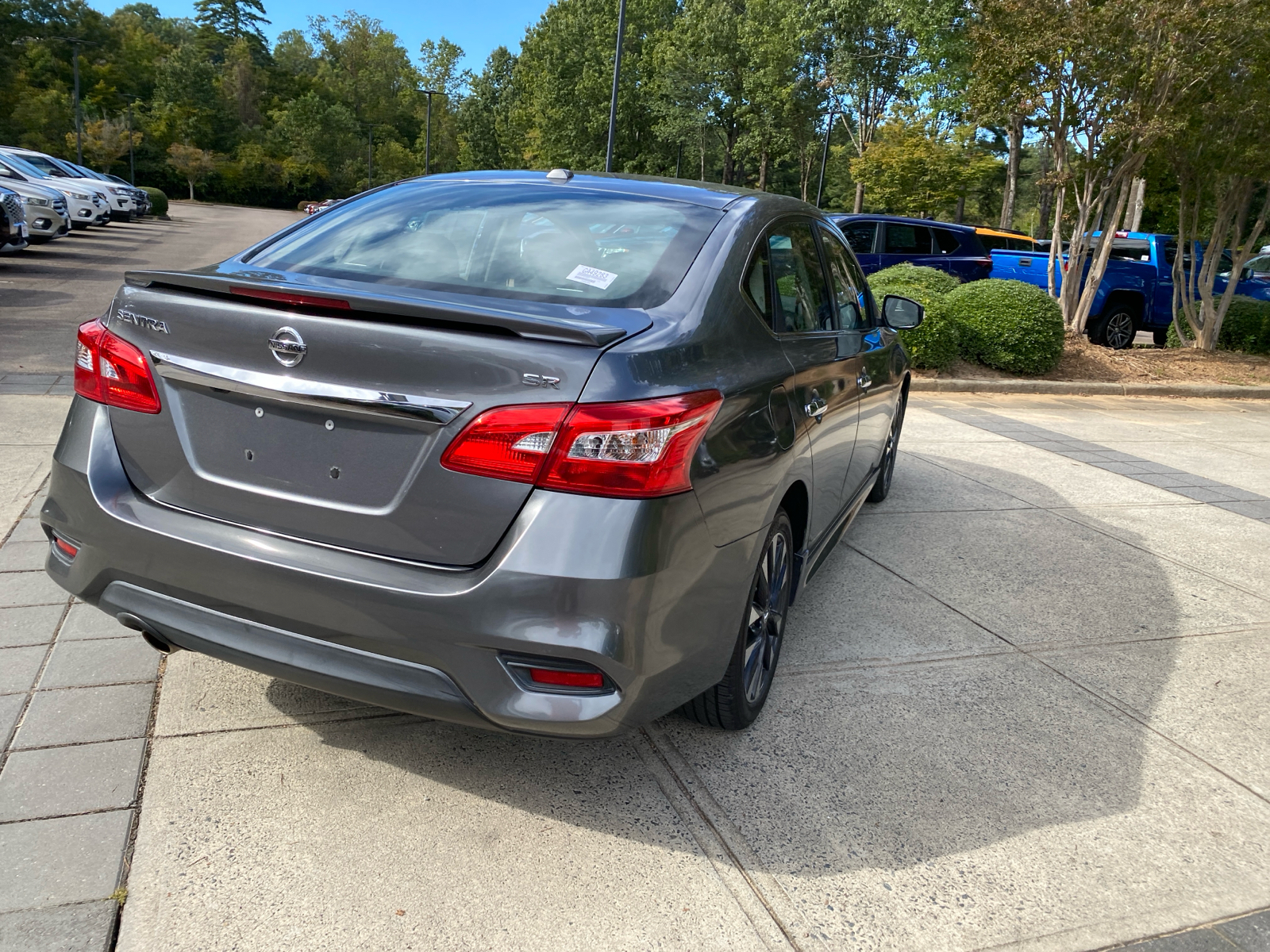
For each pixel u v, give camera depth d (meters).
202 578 2.15
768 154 53.75
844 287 3.86
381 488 2.03
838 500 3.64
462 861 2.21
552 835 2.33
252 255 2.75
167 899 2.01
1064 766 2.90
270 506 2.13
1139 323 14.84
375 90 118.50
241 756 2.53
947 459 7.12
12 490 4.30
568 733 2.02
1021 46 11.62
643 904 2.13
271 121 105.19
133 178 77.81
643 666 2.03
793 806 2.55
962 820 2.56
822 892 2.23
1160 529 5.66
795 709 3.08
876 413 4.17
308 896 2.06
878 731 2.99
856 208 44.72
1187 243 15.37
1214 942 2.19
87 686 2.79
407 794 2.44
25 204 17.30
